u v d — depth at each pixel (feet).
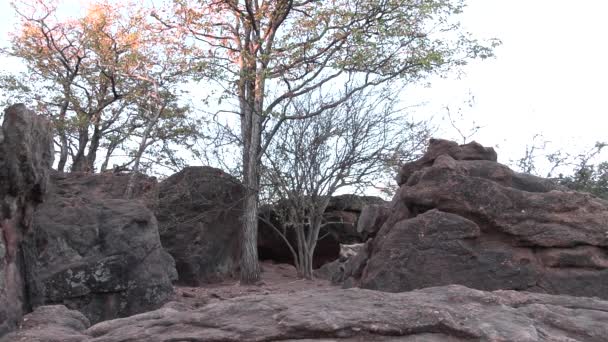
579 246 27.25
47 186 21.93
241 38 59.62
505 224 27.76
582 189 52.54
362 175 56.29
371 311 16.01
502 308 16.96
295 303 16.98
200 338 15.55
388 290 27.91
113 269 31.50
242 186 54.75
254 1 56.75
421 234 28.25
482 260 27.40
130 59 61.87
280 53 52.06
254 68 53.67
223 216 55.72
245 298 17.69
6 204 19.88
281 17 54.24
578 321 17.02
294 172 56.44
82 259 31.04
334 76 53.47
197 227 52.85
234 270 57.77
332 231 67.51
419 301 16.81
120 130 72.64
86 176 47.44
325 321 15.39
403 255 28.19
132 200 35.40
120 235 32.48
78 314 21.66
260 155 53.93
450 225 27.99
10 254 20.22
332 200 67.51
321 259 69.62
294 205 57.57
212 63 52.16
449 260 27.63
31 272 23.38
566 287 26.66
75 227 31.68
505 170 30.45
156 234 34.22
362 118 57.00
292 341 15.24
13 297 19.80
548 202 27.91
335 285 44.70
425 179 29.58
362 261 33.01
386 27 50.16
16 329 19.31
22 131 19.85
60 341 17.53
